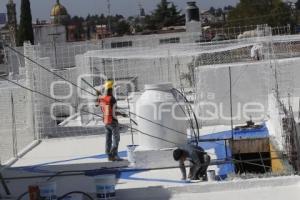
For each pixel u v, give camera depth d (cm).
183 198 1026
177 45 2105
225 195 1023
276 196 999
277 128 1400
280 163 1230
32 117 1809
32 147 1697
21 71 2144
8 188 1194
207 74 1775
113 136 1401
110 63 2372
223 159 1209
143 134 1314
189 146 1139
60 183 1218
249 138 1452
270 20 6059
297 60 1694
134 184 1177
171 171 1261
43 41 4134
